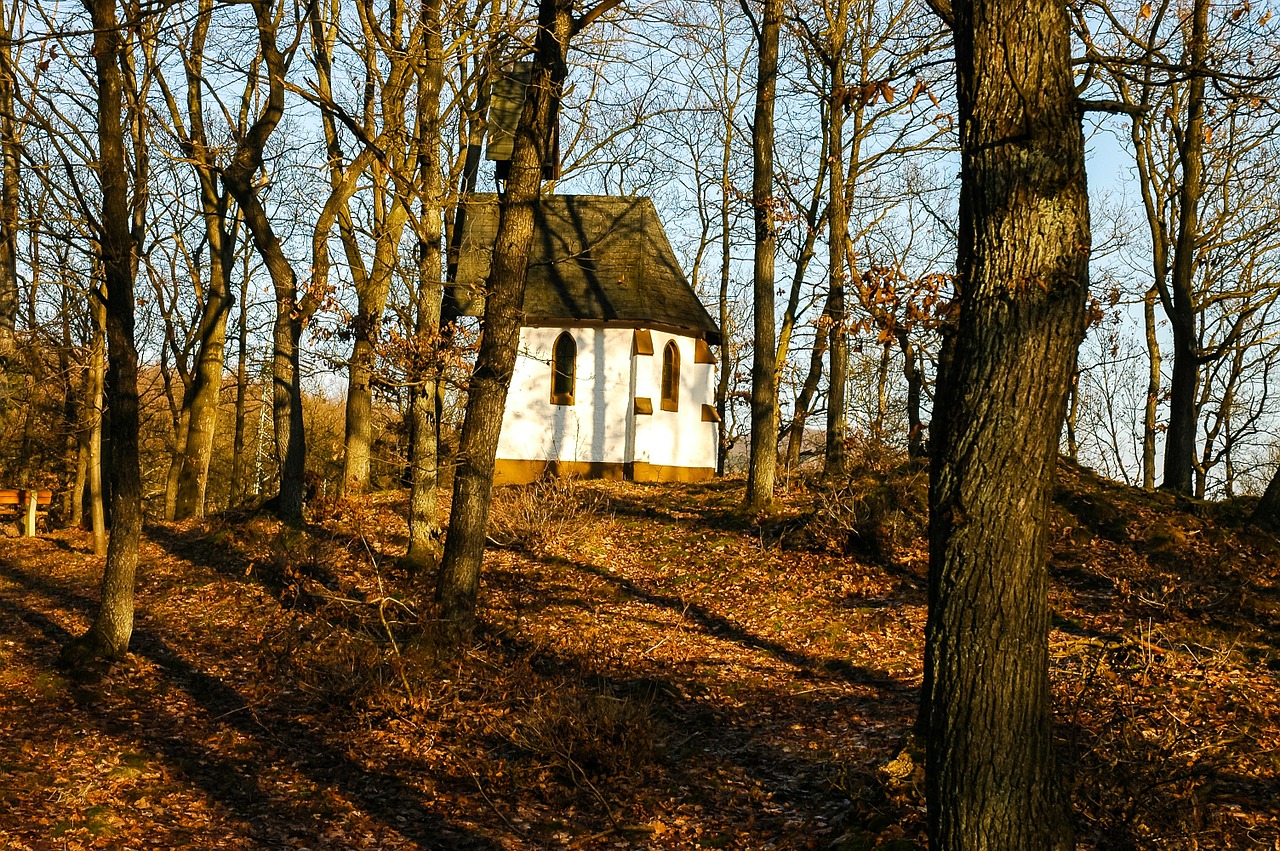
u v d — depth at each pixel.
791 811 8.74
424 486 17.38
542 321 28.92
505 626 14.35
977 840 5.15
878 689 12.20
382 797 9.08
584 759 9.50
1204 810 7.50
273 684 11.91
